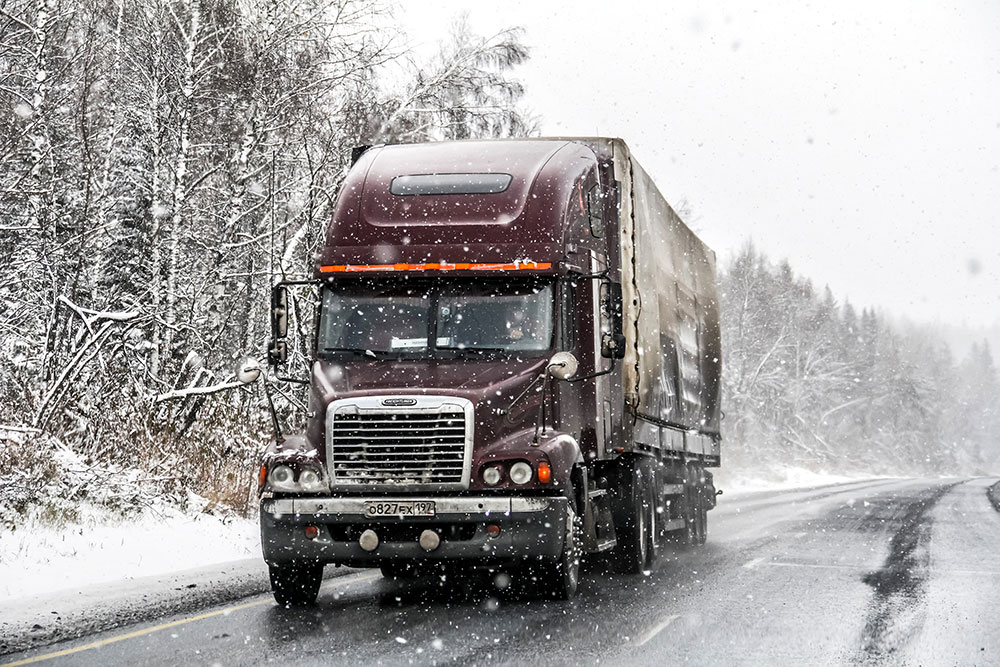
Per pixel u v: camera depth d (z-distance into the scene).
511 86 26.84
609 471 14.05
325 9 25.28
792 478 71.69
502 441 10.86
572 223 12.18
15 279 20.22
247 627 9.55
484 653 8.38
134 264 23.95
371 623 9.80
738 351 76.31
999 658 8.48
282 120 24.94
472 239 11.78
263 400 20.47
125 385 18.75
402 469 10.74
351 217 12.13
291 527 10.73
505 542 10.57
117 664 7.93
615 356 11.92
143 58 24.02
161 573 13.09
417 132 25.97
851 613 10.57
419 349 11.51
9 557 12.37
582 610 10.66
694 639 9.05
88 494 15.37
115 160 24.80
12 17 21.70
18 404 17.02
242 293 25.92
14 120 21.72
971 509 30.64
